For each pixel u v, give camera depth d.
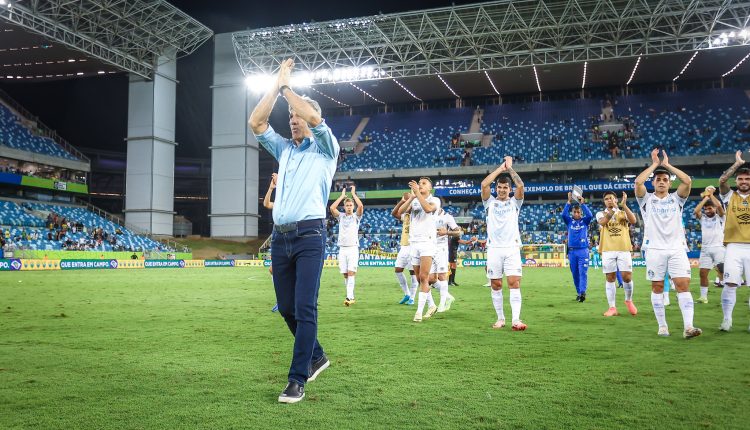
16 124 42.06
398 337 6.68
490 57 37.38
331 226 47.03
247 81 40.31
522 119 51.19
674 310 9.75
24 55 39.38
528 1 33.19
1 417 3.41
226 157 44.72
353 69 38.72
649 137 45.75
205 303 11.37
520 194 7.45
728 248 7.12
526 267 34.53
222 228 44.72
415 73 39.41
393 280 20.12
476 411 3.54
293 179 4.05
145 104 41.94
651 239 6.83
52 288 15.89
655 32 35.66
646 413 3.49
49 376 4.55
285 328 7.54
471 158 48.19
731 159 41.81
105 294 13.75
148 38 38.97
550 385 4.21
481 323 8.03
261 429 3.19
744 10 32.47
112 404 3.70
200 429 3.18
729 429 3.19
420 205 8.52
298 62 40.44
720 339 6.46
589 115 49.62
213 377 4.51
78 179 44.97
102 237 38.38
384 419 3.38
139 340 6.48
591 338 6.56
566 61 35.78
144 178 41.72
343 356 5.44
